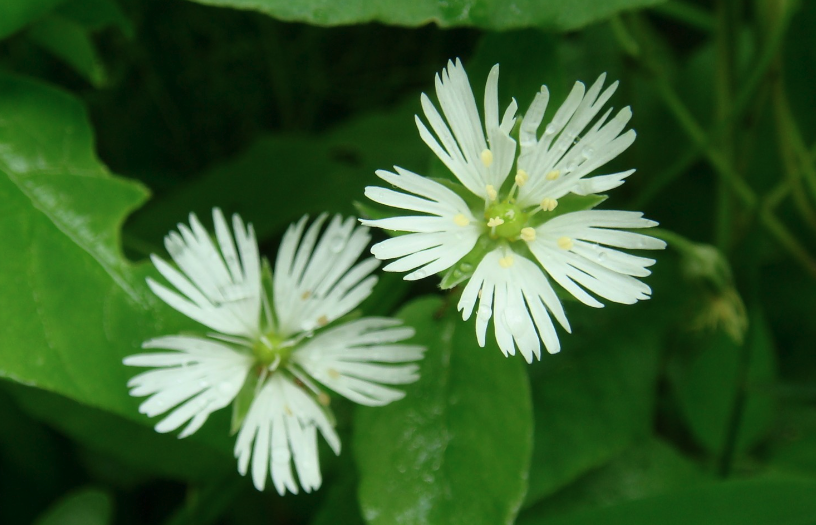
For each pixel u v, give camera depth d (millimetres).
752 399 227
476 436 198
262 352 197
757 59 233
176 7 240
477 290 189
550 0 202
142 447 216
